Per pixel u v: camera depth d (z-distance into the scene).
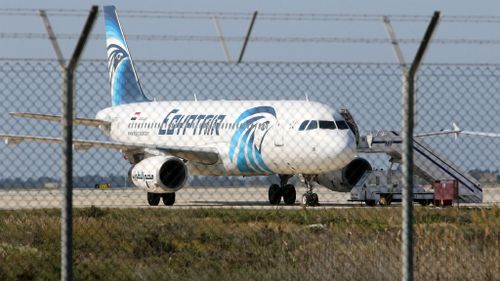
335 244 68.88
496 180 66.00
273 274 58.03
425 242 61.59
